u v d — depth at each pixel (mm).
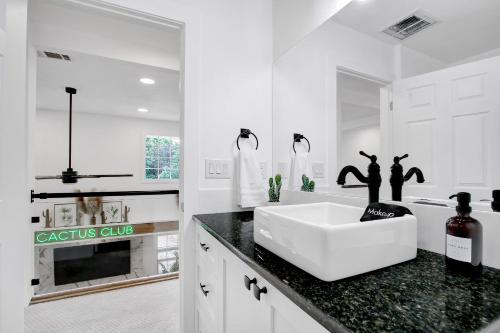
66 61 2721
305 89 1426
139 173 6242
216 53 1521
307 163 1399
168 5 1380
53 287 4707
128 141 6129
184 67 1431
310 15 1381
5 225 1078
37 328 1690
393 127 964
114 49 2166
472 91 735
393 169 954
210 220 1285
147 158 6426
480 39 722
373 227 634
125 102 4699
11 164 1096
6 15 1084
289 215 966
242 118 1589
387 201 950
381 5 1014
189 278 1423
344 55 1182
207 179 1482
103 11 1301
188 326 1417
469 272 609
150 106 5023
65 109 5293
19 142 1119
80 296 2100
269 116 1681
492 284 563
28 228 1882
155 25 1442
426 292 522
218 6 1536
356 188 1106
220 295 986
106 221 5438
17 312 1107
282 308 588
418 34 883
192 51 1438
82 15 1816
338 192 1207
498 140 680
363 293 516
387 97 986
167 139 6723
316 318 457
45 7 1720
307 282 565
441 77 813
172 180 6621
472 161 732
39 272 4648
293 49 1515
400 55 940
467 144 746
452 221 651
